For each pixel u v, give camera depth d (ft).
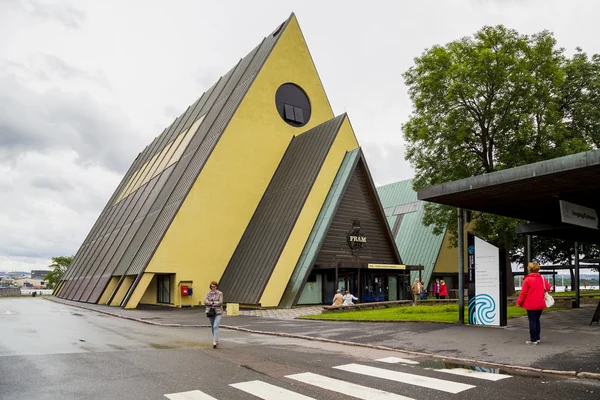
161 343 45.85
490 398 23.59
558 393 24.35
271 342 45.57
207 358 36.27
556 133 85.56
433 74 90.17
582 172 37.37
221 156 117.39
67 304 137.39
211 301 42.45
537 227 65.77
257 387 26.40
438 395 24.23
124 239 144.56
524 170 40.06
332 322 61.21
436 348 38.24
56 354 39.09
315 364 33.12
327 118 138.21
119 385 27.37
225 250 114.52
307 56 137.69
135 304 103.09
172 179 135.23
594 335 42.01
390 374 29.40
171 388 26.48
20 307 122.11
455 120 89.56
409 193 170.60
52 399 24.49
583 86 99.30
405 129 98.53
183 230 110.01
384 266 104.22
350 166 108.37
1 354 39.27
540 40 85.81
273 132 127.03
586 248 143.84
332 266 95.76
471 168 94.12
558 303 78.84
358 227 108.06
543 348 36.14
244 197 119.24
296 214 101.45
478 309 50.55
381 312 70.74
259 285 95.40
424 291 110.63
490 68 83.46
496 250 49.88
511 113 86.53
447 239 143.43
